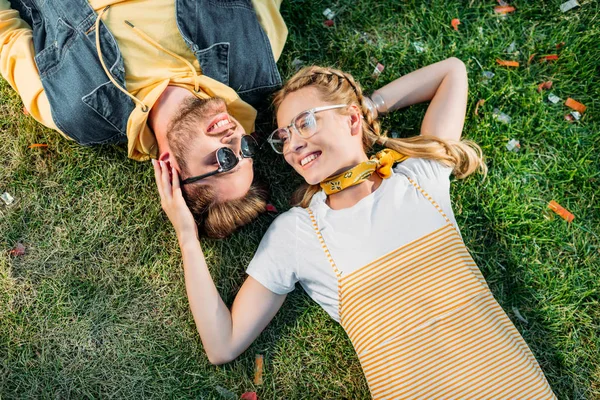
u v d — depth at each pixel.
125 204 2.45
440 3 2.60
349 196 2.17
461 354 1.94
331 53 2.57
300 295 2.42
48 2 2.11
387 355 1.99
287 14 2.56
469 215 2.47
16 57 2.20
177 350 2.36
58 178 2.44
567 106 2.55
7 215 2.41
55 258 2.39
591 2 2.57
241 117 2.28
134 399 2.31
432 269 2.03
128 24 2.06
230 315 2.17
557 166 2.49
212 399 2.33
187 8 2.08
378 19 2.59
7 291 2.35
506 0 2.61
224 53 2.14
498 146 2.51
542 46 2.57
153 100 2.04
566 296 2.38
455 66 2.39
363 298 2.04
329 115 2.12
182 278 2.42
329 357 2.37
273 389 2.35
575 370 2.33
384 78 2.56
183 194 2.18
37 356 2.33
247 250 2.44
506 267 2.43
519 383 1.93
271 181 2.51
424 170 2.20
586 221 2.45
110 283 2.39
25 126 2.44
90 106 2.07
